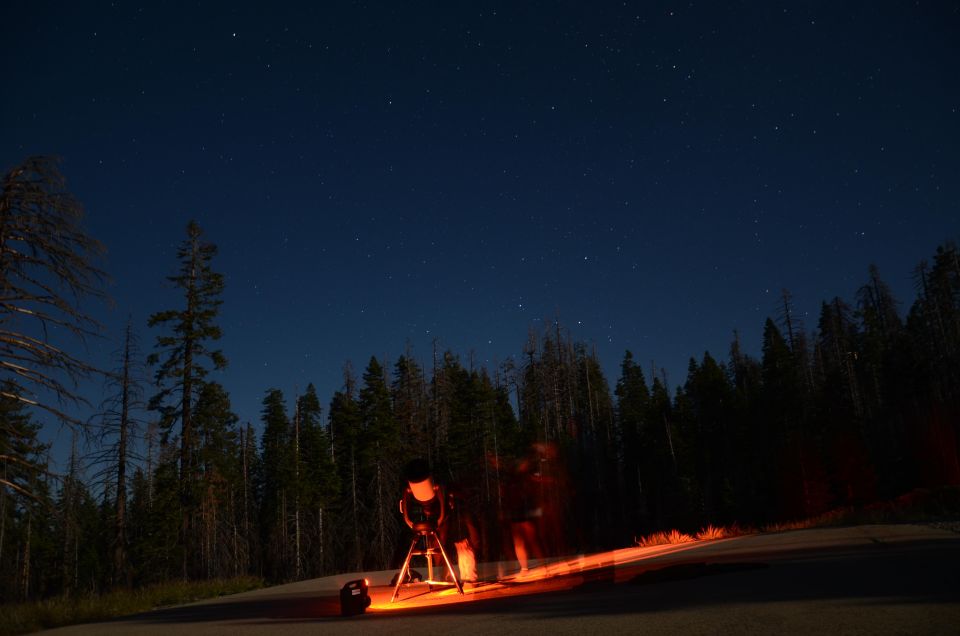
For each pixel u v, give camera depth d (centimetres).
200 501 3588
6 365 1864
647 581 704
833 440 4812
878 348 7069
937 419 4172
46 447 1947
